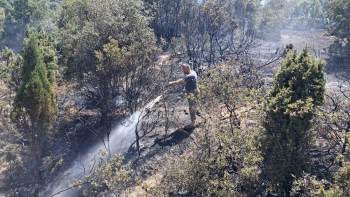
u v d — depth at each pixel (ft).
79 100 37.91
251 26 66.33
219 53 53.31
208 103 26.68
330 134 24.34
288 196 22.48
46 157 31.68
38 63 26.68
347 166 18.93
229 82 27.09
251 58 46.57
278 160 22.06
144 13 45.42
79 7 37.63
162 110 35.27
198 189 22.98
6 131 29.96
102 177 25.67
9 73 32.12
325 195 18.17
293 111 21.52
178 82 32.42
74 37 34.12
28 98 26.18
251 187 22.81
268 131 22.77
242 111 27.25
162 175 27.04
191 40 50.29
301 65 22.45
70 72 35.96
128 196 25.53
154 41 35.53
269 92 23.41
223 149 23.43
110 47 31.32
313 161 24.04
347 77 48.34
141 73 34.35
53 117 27.99
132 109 34.91
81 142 34.73
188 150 27.53
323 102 22.79
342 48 69.26
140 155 30.99
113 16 34.83
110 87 34.47
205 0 53.26
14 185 29.27
